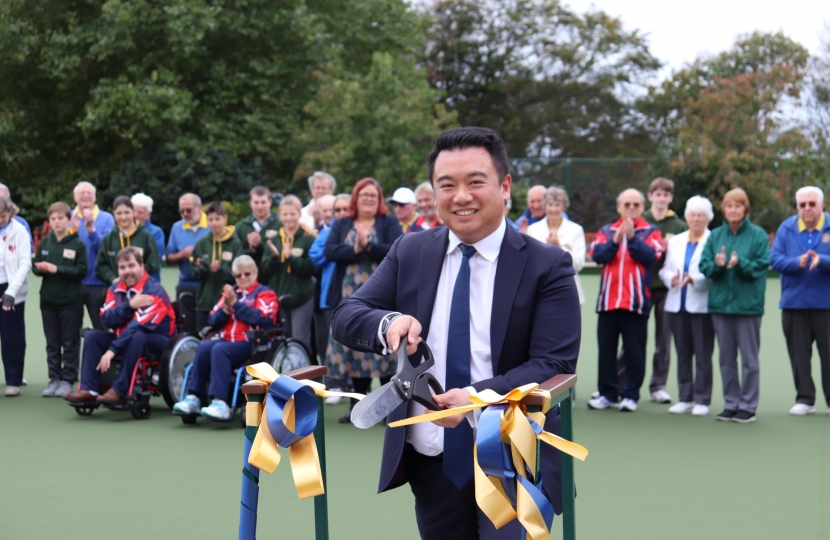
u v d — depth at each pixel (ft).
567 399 8.58
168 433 22.90
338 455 20.39
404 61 104.63
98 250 28.73
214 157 85.92
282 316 25.48
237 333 23.82
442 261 8.89
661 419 24.62
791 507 16.58
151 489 17.69
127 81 86.58
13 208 27.94
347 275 24.16
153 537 14.76
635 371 25.68
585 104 153.38
